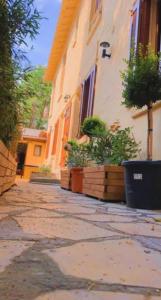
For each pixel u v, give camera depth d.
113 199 4.20
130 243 1.67
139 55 4.00
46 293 0.93
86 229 1.99
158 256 1.44
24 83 3.45
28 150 19.81
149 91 3.59
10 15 2.95
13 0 2.95
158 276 1.16
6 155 4.10
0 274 1.07
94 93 8.21
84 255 1.38
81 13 11.95
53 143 14.80
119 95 5.89
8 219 2.12
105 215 2.75
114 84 6.37
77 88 10.70
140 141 4.57
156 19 4.74
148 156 3.66
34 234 1.70
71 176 6.57
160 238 1.84
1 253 1.30
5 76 2.93
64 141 11.67
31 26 3.11
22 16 3.03
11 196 4.01
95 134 5.30
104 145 4.95
